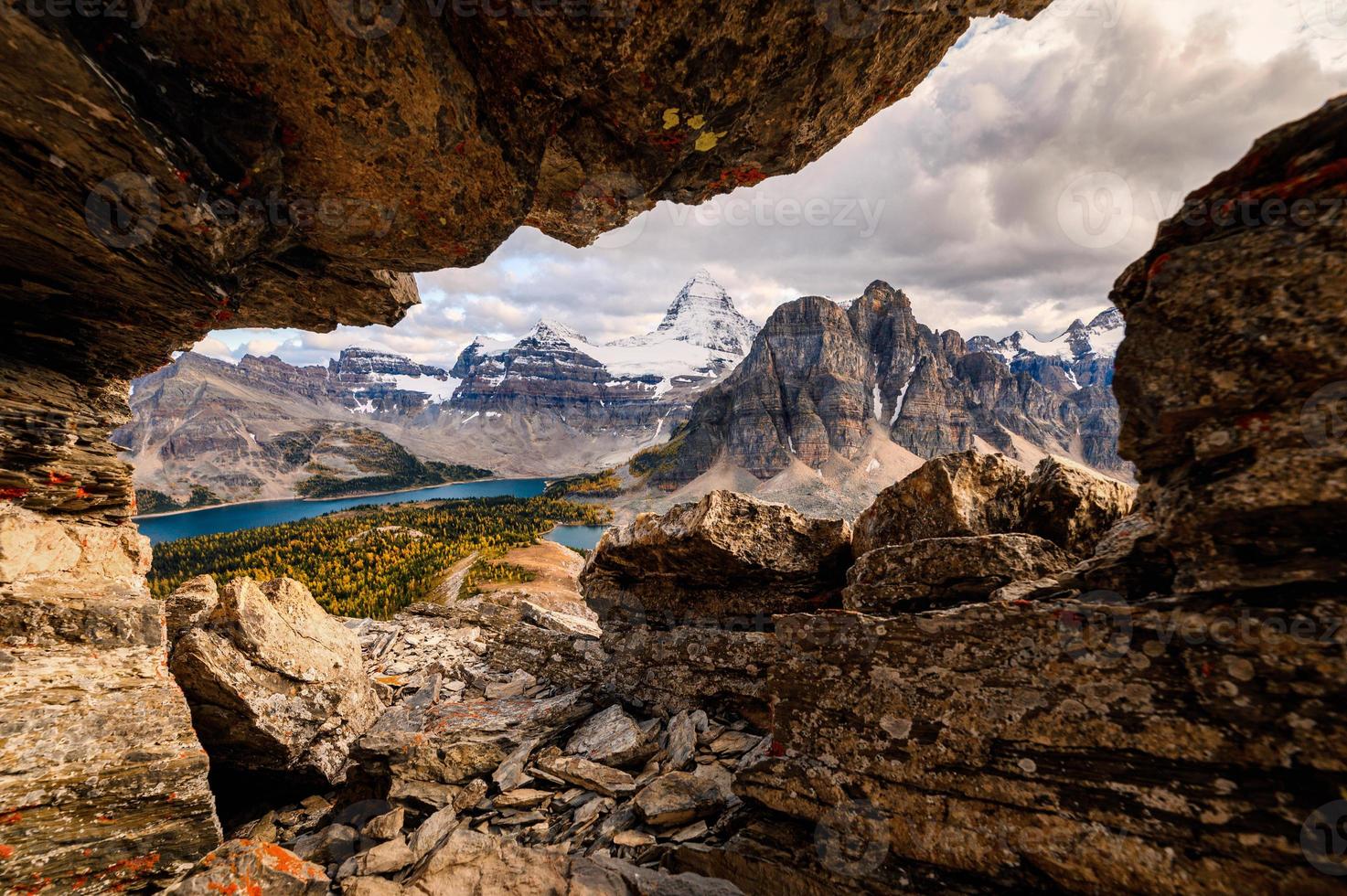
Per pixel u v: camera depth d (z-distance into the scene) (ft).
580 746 31.73
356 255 24.59
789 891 17.35
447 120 18.70
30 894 16.06
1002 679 15.66
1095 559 17.49
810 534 32.65
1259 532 12.22
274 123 17.16
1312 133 11.34
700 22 17.60
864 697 18.01
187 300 23.54
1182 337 12.91
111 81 14.02
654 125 21.27
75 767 17.94
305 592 39.99
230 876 19.19
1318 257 11.28
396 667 50.44
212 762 31.73
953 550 22.34
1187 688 13.03
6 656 20.04
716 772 25.66
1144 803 13.03
